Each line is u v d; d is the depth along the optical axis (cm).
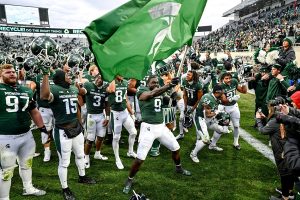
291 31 1988
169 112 584
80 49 921
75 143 446
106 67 372
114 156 612
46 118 573
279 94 602
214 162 578
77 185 478
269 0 3997
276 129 410
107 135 698
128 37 378
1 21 4662
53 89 416
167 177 509
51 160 588
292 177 402
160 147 671
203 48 3631
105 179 502
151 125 459
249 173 527
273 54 681
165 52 400
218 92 556
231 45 3052
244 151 640
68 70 611
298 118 330
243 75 1130
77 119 445
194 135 765
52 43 388
